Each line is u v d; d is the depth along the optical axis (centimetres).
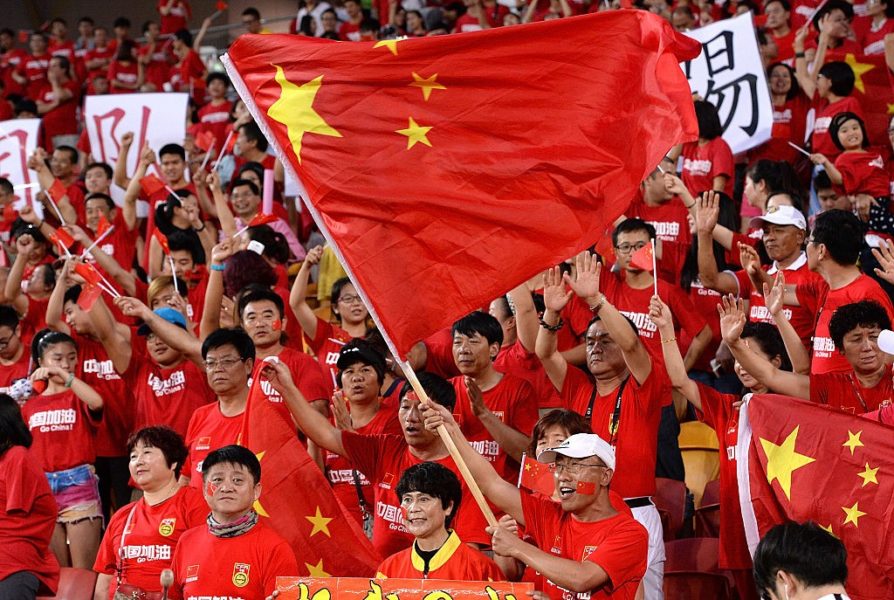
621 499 685
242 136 1476
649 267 778
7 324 1068
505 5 1895
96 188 1459
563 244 663
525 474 682
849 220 826
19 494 823
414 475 679
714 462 938
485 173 670
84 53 2258
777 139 1332
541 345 814
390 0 2000
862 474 683
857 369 749
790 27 1560
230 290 1051
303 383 903
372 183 677
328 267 1198
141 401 974
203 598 691
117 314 1193
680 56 680
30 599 819
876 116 1352
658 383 776
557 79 674
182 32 2102
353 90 691
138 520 786
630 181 664
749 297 985
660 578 764
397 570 682
